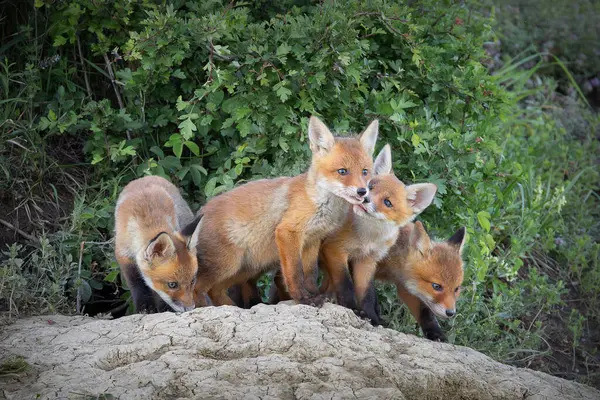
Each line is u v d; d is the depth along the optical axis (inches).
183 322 314.2
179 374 281.9
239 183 450.3
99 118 447.2
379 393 279.0
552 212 586.9
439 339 385.7
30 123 453.7
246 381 281.3
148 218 377.4
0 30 503.8
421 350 325.7
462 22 546.3
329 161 364.8
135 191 395.2
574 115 751.1
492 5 749.3
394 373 299.3
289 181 373.1
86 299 414.9
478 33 570.9
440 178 458.0
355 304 368.8
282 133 443.2
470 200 479.8
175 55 436.5
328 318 329.1
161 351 299.7
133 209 380.8
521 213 551.5
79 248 427.2
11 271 388.2
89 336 318.0
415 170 463.2
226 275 375.9
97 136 447.2
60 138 487.2
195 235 368.8
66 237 426.9
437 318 444.5
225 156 459.8
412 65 494.6
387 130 464.8
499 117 539.8
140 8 464.8
